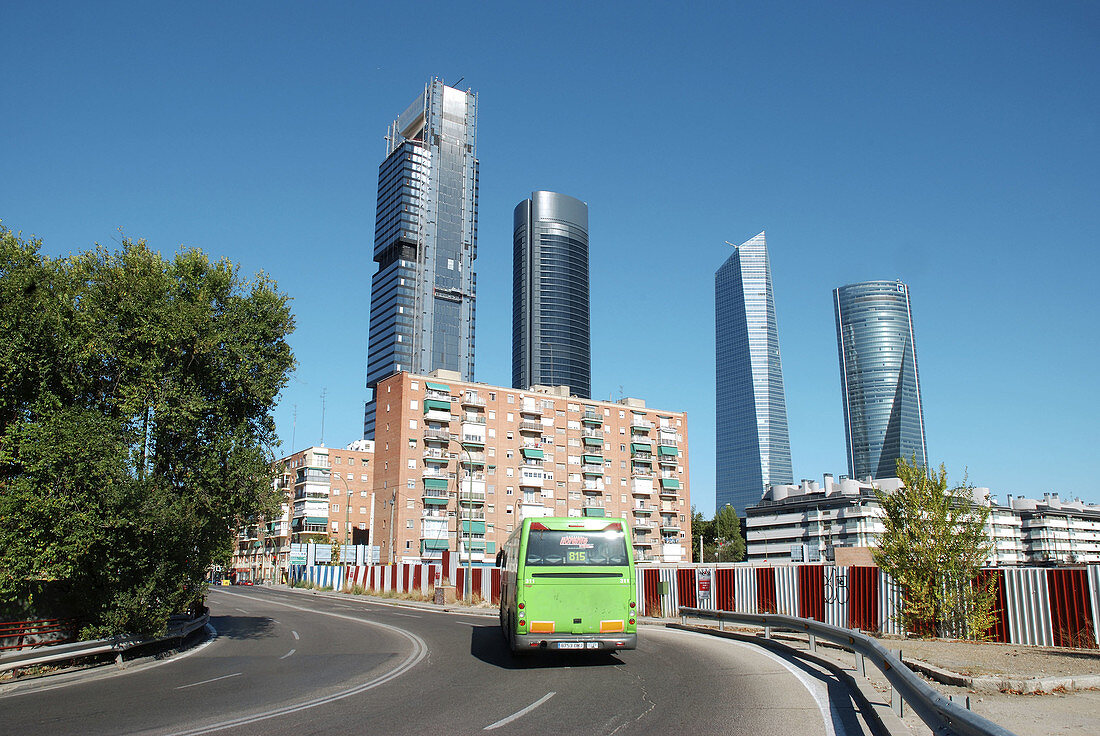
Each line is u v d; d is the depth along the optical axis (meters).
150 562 17.72
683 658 15.48
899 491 18.67
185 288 21.17
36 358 16.70
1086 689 10.05
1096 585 15.38
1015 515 133.75
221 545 20.78
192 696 11.92
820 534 121.50
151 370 18.98
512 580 15.77
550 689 11.76
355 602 49.69
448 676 13.46
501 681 12.73
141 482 17.19
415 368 186.62
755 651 16.56
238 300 22.02
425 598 47.91
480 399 92.56
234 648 20.22
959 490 18.39
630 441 102.31
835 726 8.72
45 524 15.84
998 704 9.09
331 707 10.51
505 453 93.06
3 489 15.98
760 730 8.53
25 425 15.91
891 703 8.88
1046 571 16.27
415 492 87.25
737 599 23.83
